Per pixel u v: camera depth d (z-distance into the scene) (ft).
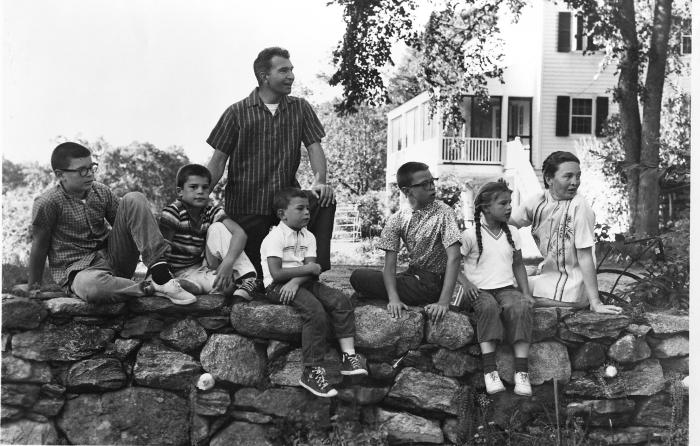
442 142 59.77
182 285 14.52
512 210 16.46
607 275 29.04
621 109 50.60
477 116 61.87
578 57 63.41
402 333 14.52
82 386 14.01
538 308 15.02
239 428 14.30
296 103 16.20
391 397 14.62
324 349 14.08
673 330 15.12
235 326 14.38
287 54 15.96
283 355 14.53
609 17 51.16
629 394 15.01
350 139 79.61
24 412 13.94
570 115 63.67
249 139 15.83
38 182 64.69
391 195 61.57
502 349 14.84
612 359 15.06
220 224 14.99
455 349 14.66
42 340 13.99
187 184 14.53
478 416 14.71
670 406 15.08
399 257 46.11
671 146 51.44
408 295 15.07
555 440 14.23
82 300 14.23
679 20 55.47
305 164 65.98
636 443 14.84
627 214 54.90
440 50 52.34
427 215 15.01
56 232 14.78
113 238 14.65
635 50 50.44
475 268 15.30
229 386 14.37
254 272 14.87
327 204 15.34
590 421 14.89
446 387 14.57
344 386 14.53
